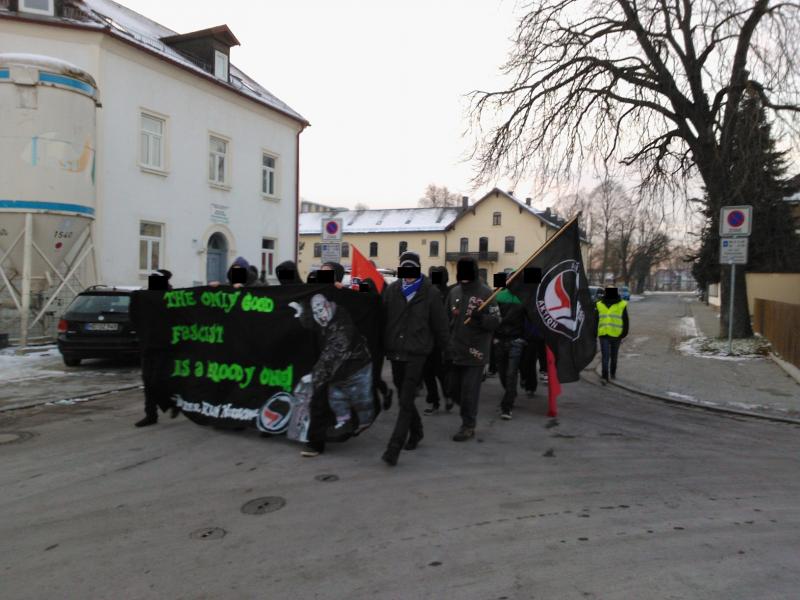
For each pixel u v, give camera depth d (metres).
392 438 5.18
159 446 5.75
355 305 5.58
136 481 4.78
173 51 19.61
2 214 12.16
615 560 3.42
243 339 6.02
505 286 7.12
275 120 23.27
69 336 10.30
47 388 8.80
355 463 5.24
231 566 3.37
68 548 3.61
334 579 3.21
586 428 6.72
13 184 12.13
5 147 12.09
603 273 70.00
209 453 5.52
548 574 3.25
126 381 9.41
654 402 8.42
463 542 3.66
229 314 6.11
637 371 10.83
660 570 3.30
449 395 6.56
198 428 6.39
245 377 6.05
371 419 5.60
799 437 6.46
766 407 7.85
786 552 3.53
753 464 5.38
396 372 5.38
